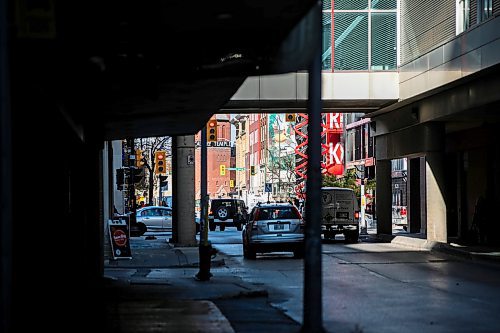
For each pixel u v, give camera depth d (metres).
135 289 17.06
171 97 15.13
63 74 11.44
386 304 15.25
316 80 9.85
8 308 7.36
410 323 12.76
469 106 29.73
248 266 25.48
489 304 15.21
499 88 27.11
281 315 13.56
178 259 27.11
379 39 35.56
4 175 7.39
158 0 8.56
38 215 13.49
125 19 9.31
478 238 35.69
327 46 35.41
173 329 11.32
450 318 13.33
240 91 33.44
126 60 11.55
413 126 36.31
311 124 9.84
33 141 12.96
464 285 18.84
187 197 35.28
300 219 28.69
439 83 30.75
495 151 36.19
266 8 9.14
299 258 29.23
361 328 12.17
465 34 28.02
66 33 9.30
